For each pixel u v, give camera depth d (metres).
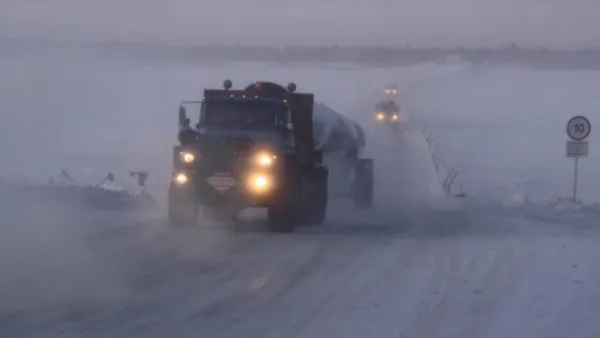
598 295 26.44
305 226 45.06
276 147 41.12
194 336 21.11
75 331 21.44
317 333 21.44
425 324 22.45
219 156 40.94
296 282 28.34
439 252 35.16
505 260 33.12
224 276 29.25
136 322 22.48
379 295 26.27
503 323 22.64
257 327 22.05
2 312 23.42
